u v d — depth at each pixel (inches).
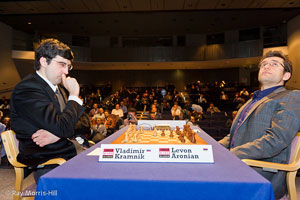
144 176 31.0
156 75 801.6
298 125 50.1
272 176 52.7
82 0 348.8
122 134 73.7
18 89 46.9
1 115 211.3
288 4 354.6
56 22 542.9
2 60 515.8
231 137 71.2
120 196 29.5
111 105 446.9
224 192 28.7
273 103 57.0
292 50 496.7
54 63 50.6
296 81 475.2
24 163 49.9
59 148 52.1
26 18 501.7
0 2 350.3
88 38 687.1
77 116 48.3
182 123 102.0
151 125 101.8
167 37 687.7
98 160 39.9
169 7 375.6
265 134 56.1
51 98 50.1
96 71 800.9
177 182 29.2
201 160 38.4
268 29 573.3
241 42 569.0
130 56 650.2
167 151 39.4
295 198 50.4
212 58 614.5
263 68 63.9
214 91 616.4
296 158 50.5
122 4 363.6
